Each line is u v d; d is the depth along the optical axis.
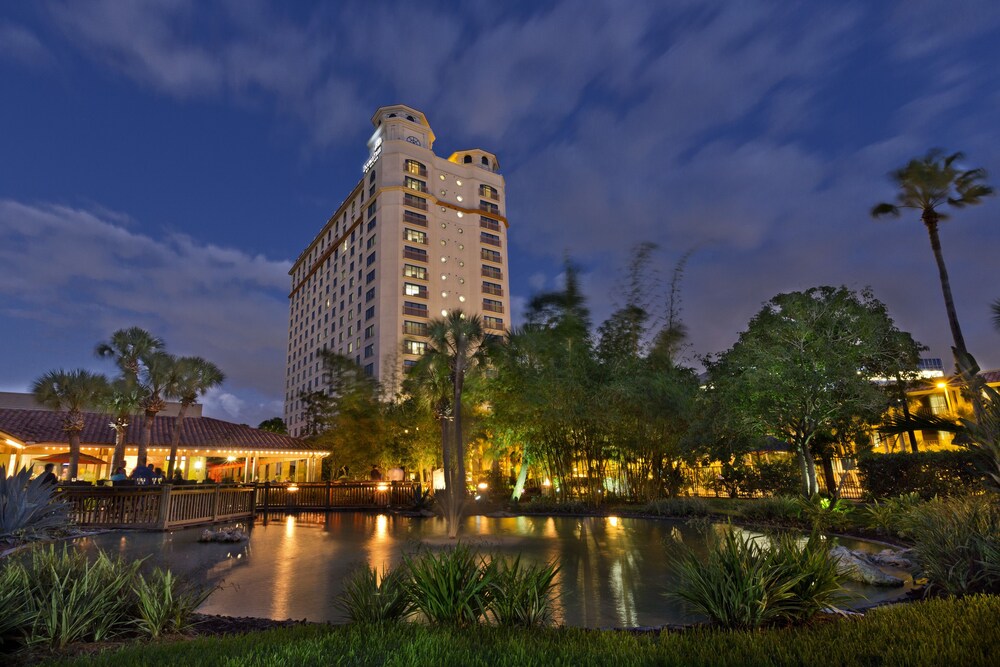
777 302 23.48
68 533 13.02
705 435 21.98
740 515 15.93
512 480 31.30
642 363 23.62
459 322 19.38
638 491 23.02
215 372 30.52
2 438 27.91
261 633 4.57
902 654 3.51
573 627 4.79
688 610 5.70
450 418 22.03
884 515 11.82
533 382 22.72
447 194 77.81
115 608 4.95
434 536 12.92
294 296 102.62
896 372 24.56
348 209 83.25
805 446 18.59
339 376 31.28
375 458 29.61
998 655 3.46
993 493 6.88
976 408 7.05
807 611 4.86
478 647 4.01
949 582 5.84
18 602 4.71
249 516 19.12
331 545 11.28
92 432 31.52
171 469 29.03
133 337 29.39
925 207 22.22
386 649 3.95
